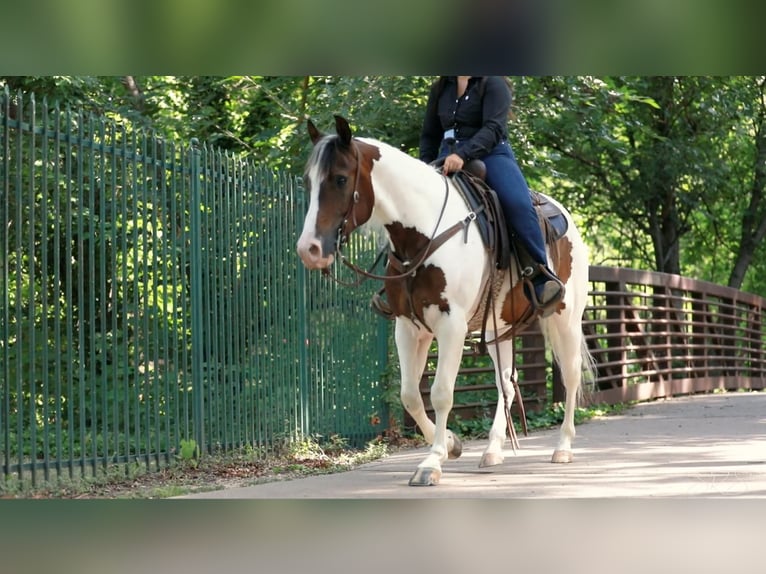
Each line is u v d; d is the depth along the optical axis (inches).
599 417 707.4
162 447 448.8
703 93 1128.8
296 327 541.0
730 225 1437.0
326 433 561.3
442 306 362.3
